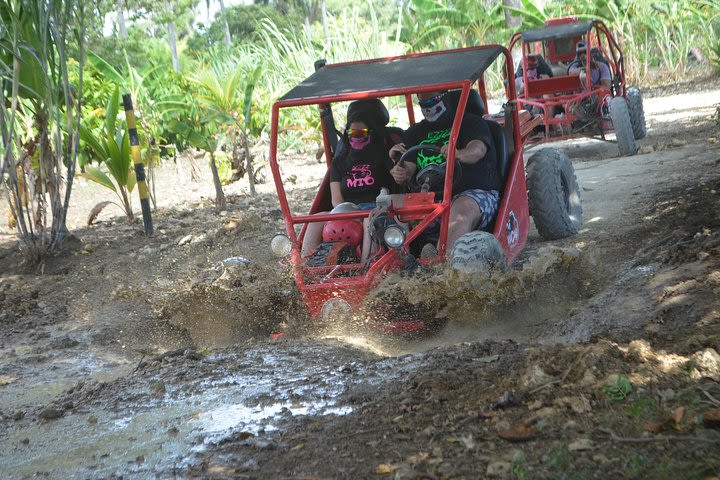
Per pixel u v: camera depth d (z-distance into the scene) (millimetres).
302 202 10297
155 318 6074
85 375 5184
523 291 5199
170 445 3744
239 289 5578
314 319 5332
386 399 3920
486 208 5859
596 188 9000
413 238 5387
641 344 3887
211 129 11820
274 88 17469
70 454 3775
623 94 12578
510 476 2941
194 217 10023
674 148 11125
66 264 8141
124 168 9883
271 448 3545
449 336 5227
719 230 5805
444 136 6004
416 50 22797
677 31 23359
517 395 3607
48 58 8211
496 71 24578
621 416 3238
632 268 5648
